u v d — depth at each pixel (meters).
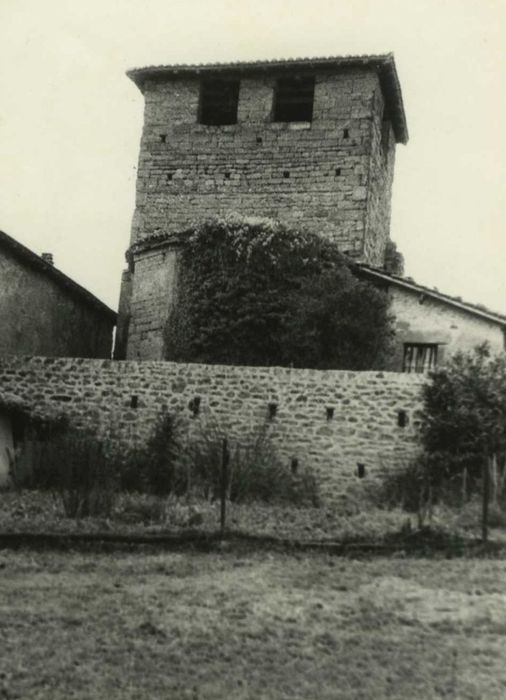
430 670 8.62
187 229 25.55
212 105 31.55
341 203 29.36
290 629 9.72
